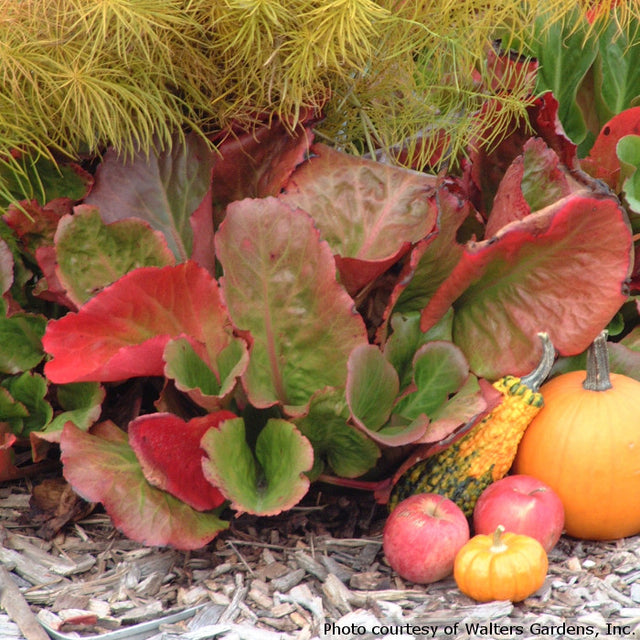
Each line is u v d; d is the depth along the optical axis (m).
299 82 2.06
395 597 1.96
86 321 1.98
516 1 2.13
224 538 2.05
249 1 1.97
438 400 2.05
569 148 2.12
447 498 2.02
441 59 2.15
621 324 2.18
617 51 2.30
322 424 2.02
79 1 1.97
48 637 1.92
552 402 2.04
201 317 2.01
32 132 2.08
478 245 2.00
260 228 2.01
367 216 2.07
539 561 1.94
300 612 1.95
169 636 1.92
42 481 2.12
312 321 2.02
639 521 2.04
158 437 1.96
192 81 2.09
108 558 2.02
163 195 2.11
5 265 2.10
